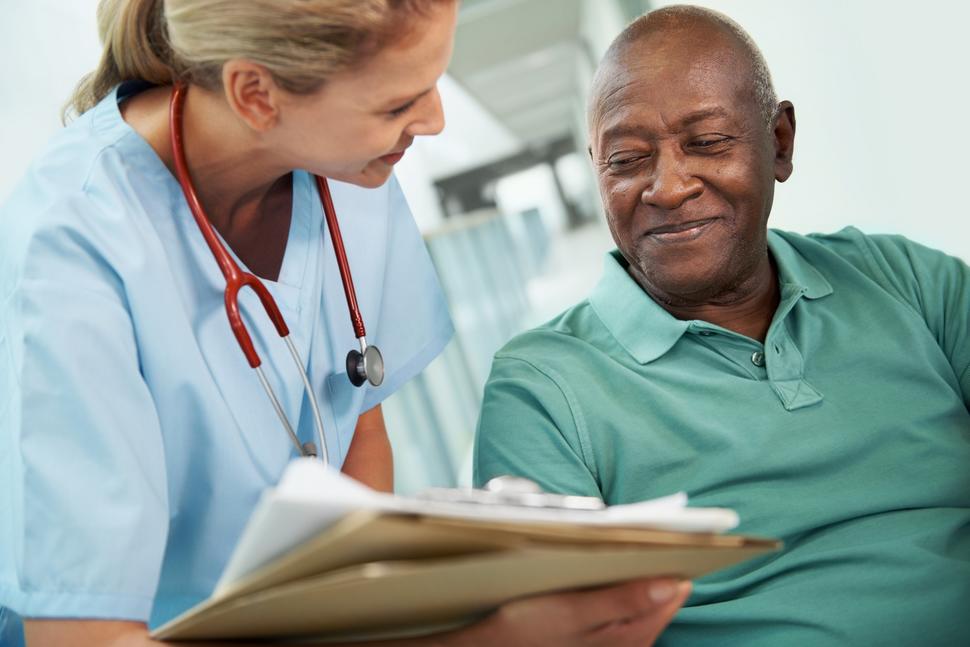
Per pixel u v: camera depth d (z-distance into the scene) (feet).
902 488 3.74
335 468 3.85
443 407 11.71
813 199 9.91
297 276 3.83
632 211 3.87
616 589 2.31
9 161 7.20
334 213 3.97
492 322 17.07
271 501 1.86
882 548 3.59
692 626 3.65
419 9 2.80
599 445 3.88
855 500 3.70
